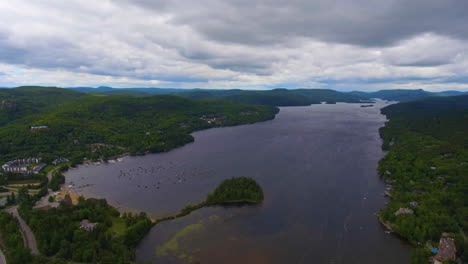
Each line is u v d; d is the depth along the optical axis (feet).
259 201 512.63
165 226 438.81
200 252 375.86
